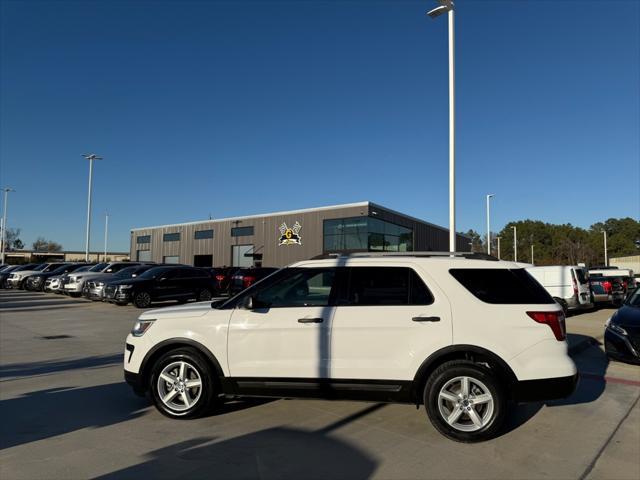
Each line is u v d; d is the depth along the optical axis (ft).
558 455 14.74
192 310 18.19
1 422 17.42
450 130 43.88
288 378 16.71
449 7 43.39
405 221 136.67
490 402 15.52
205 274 69.72
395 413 18.62
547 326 15.88
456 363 15.74
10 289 101.91
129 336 18.66
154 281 63.98
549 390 15.60
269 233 138.10
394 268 16.97
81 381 23.57
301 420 17.72
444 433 15.72
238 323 17.29
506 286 16.39
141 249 183.21
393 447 15.19
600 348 35.37
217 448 14.98
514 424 17.66
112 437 15.89
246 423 17.37
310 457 14.34
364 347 16.28
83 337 38.40
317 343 16.57
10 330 42.60
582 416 18.72
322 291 17.34
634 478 13.24
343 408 19.24
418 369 15.90
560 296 56.90
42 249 337.31
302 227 130.21
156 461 13.96
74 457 14.23
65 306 65.82
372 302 16.67
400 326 16.11
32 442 15.43
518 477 13.19
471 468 13.71
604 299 65.72
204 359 17.54
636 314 28.73
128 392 21.53
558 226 310.04
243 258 144.77
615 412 19.29
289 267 17.85
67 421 17.52
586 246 264.31
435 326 15.94
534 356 15.67
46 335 39.47
